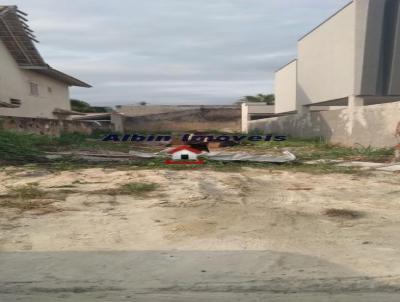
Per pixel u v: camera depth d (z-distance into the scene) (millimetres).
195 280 3518
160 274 3633
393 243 4438
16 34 20109
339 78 19328
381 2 17094
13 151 11648
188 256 4051
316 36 22453
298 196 6945
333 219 5434
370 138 14883
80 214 5621
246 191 7348
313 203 6402
